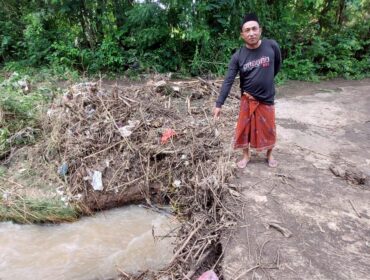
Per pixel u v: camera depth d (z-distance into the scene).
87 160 4.89
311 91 7.78
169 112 5.75
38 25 8.70
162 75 7.94
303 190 3.98
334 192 3.96
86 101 5.69
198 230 3.60
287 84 8.34
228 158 4.50
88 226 4.42
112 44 8.66
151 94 6.45
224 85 3.89
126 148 5.01
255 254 3.10
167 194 4.73
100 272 3.71
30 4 9.27
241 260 3.04
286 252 3.11
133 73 8.63
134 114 5.53
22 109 5.73
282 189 4.00
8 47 9.47
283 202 3.77
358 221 3.50
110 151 4.99
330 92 7.68
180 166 4.78
